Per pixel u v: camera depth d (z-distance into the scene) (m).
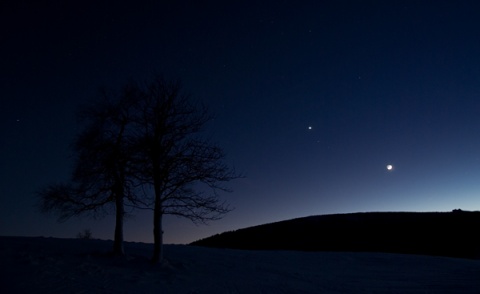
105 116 21.91
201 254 29.95
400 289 17.83
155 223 20.44
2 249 19.95
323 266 27.00
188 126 21.08
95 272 16.36
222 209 20.53
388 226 57.53
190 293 14.63
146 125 20.98
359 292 16.84
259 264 26.22
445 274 23.34
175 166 20.38
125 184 21.08
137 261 20.22
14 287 12.66
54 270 15.58
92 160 21.06
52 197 21.05
